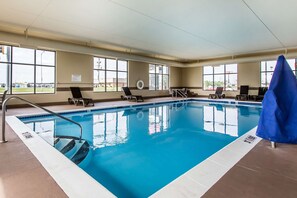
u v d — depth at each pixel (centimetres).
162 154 324
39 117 581
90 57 911
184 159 303
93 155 319
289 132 253
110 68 1001
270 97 264
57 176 179
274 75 275
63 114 630
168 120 609
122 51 938
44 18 484
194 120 607
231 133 453
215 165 204
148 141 393
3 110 282
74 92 824
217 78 1248
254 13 450
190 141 392
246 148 256
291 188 160
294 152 240
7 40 554
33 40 603
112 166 278
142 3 396
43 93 765
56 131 460
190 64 1272
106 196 147
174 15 461
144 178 244
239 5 405
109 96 992
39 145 269
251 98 1037
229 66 1190
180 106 924
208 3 395
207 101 1102
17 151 244
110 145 369
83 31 598
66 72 825
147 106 902
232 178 177
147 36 656
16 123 423
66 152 321
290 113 260
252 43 764
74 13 451
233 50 917
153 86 1238
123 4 401
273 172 188
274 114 256
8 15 465
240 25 538
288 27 557
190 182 170
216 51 945
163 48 868
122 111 762
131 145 369
